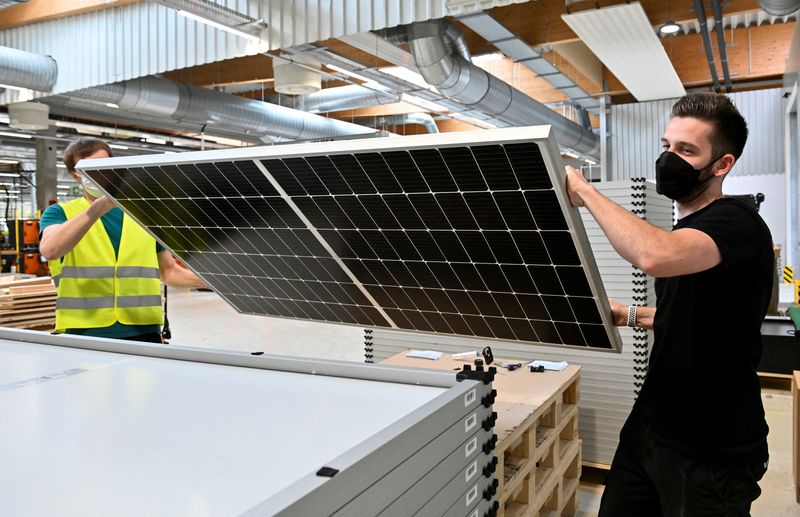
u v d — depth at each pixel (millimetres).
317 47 6504
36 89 7547
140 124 11273
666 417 1629
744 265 1482
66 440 1055
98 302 2646
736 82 11523
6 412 1210
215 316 9875
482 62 10258
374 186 1417
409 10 5180
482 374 1274
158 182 1760
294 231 1727
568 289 1486
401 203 1442
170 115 8406
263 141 12516
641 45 7074
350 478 817
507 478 2301
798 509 3330
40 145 12805
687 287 1578
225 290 2322
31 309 5102
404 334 3965
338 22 5504
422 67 6441
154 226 2061
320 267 1862
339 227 1622
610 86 10570
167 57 6754
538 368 3004
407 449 955
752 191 14000
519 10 7250
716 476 1562
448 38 6551
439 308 1818
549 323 1667
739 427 1555
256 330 8656
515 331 1784
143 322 2764
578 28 6504
